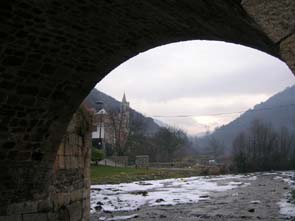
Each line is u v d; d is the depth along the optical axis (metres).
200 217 16.33
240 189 30.28
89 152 11.67
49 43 7.22
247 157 67.25
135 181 41.12
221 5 4.74
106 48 7.88
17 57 7.21
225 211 18.00
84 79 8.60
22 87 7.80
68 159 10.11
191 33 7.31
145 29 7.37
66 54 7.66
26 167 8.63
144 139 78.56
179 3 5.66
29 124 8.39
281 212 17.11
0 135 7.98
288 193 25.83
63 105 8.79
